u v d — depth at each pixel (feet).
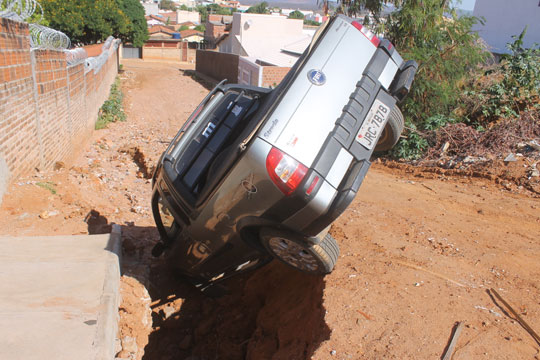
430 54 39.99
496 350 11.18
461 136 34.01
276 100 12.56
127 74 121.08
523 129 31.78
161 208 17.43
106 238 16.89
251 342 16.55
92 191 27.84
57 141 30.63
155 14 401.90
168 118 71.51
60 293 12.44
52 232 19.04
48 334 10.48
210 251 15.02
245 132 13.83
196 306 19.69
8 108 21.18
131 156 43.32
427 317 12.53
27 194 21.45
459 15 42.34
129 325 14.76
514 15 61.57
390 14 43.55
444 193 25.29
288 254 13.64
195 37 247.09
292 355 13.29
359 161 12.28
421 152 35.32
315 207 11.51
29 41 24.52
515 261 16.16
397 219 20.56
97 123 56.75
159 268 20.24
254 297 18.88
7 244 16.02
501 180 26.84
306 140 11.81
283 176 11.44
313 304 14.52
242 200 12.27
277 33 128.36
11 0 21.57
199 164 15.21
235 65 104.47
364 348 11.48
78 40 102.47
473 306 13.07
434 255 16.51
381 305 13.10
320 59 13.04
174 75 129.70
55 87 30.32
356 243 17.47
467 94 39.58
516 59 38.42
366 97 12.92
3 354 9.66
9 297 12.10
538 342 11.51
